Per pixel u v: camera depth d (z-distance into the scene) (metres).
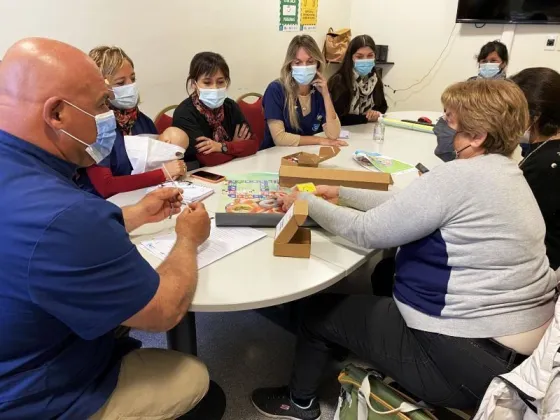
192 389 1.18
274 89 2.62
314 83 2.61
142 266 0.96
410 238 1.18
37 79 0.90
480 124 1.14
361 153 2.22
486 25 3.87
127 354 1.18
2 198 0.85
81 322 0.88
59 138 0.96
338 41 4.29
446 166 1.15
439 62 4.23
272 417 1.61
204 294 1.10
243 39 3.56
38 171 0.91
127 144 1.83
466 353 1.12
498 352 1.09
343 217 1.32
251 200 1.57
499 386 0.98
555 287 1.21
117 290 0.90
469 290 1.12
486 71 3.35
